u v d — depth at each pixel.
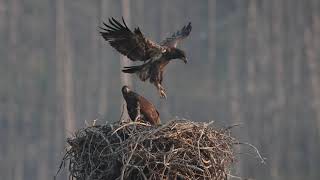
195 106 49.44
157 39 56.25
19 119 49.75
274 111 51.88
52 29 54.97
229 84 52.62
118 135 9.53
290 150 48.44
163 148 9.48
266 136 49.28
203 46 56.00
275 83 54.62
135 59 9.98
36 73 53.06
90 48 54.81
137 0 55.53
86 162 9.74
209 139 9.67
